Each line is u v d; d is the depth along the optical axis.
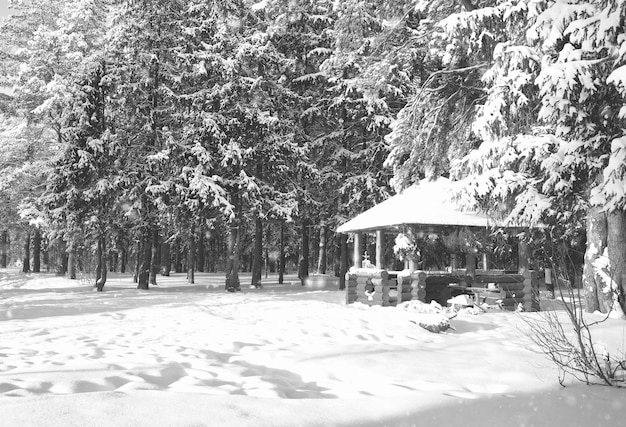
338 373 6.30
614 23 11.27
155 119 27.61
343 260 29.48
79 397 4.31
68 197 25.02
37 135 36.19
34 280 35.62
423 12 19.34
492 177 13.70
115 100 26.69
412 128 18.98
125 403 4.21
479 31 14.75
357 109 28.88
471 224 15.16
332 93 30.20
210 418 3.99
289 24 30.77
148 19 27.72
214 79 27.73
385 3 19.75
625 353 7.84
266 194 28.44
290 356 7.23
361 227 16.73
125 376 5.56
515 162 13.98
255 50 27.08
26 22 37.56
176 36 28.31
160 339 9.37
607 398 5.35
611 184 11.69
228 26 28.28
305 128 32.34
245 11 29.36
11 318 13.94
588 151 12.76
